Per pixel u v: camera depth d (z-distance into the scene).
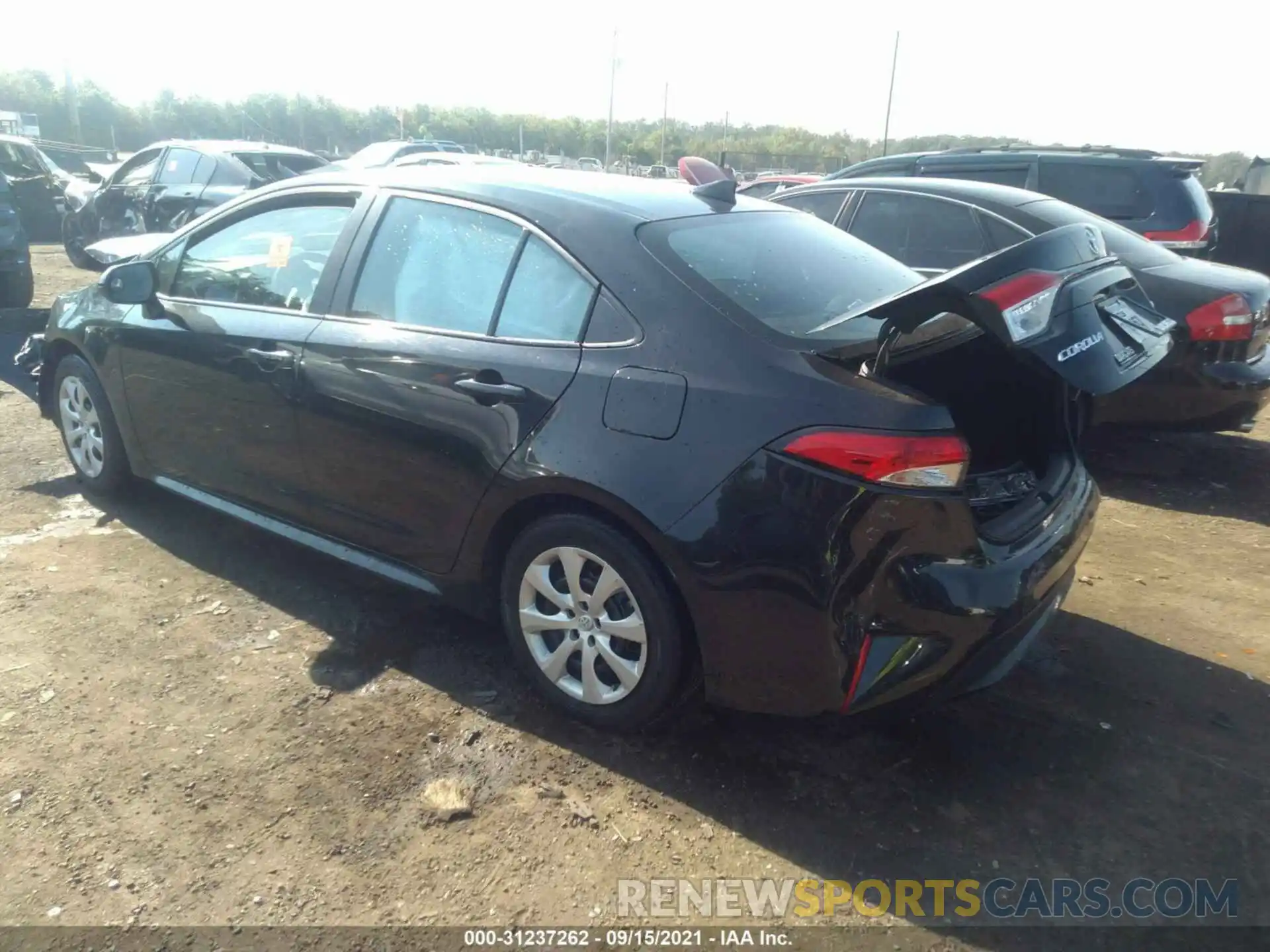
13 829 2.61
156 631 3.62
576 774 2.91
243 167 11.14
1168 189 7.32
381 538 3.51
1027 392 3.35
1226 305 5.30
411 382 3.26
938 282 2.50
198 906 2.39
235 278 4.00
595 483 2.81
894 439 2.49
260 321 3.77
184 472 4.23
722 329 2.77
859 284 3.32
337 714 3.16
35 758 2.89
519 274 3.18
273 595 3.93
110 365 4.38
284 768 2.89
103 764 2.88
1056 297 2.53
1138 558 4.67
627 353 2.87
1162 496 5.58
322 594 3.95
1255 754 3.10
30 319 9.28
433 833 2.65
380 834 2.64
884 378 2.64
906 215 6.35
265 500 3.90
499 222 3.28
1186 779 2.97
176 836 2.61
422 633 3.68
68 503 4.77
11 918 2.33
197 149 11.43
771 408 2.61
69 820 2.65
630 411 2.80
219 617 3.73
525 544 3.08
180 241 4.29
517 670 3.45
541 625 3.12
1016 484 3.14
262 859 2.54
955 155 8.09
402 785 2.83
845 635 2.58
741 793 2.85
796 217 3.77
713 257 3.08
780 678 2.69
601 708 3.03
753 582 2.61
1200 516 5.26
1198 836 2.73
